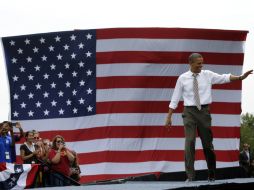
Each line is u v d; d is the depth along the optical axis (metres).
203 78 15.41
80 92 26.12
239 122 25.64
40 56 26.39
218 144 25.59
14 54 26.50
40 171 18.78
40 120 26.31
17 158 25.08
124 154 25.59
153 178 24.73
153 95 25.73
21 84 26.50
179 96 15.57
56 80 26.31
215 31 25.69
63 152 19.28
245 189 10.55
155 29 25.75
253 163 28.80
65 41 26.22
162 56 25.73
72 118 26.12
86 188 10.85
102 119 25.86
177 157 25.48
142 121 25.64
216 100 25.64
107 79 25.92
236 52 25.86
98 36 25.97
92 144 25.80
